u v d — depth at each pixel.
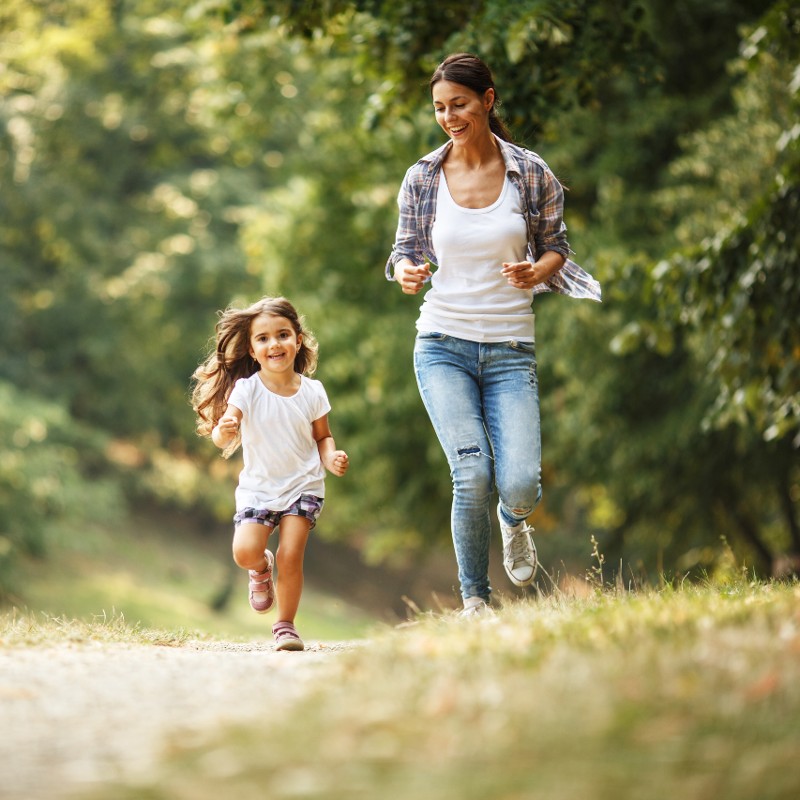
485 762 4.62
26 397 50.56
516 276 9.43
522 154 9.78
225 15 19.67
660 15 26.94
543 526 34.16
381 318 34.00
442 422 9.73
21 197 55.22
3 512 48.38
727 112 28.05
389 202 32.81
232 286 60.34
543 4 15.55
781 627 6.74
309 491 9.91
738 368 18.25
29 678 6.87
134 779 4.69
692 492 30.56
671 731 4.82
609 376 28.64
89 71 55.56
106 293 59.78
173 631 11.35
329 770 4.62
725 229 18.03
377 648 7.27
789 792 4.23
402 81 17.97
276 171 52.97
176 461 68.44
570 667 5.89
